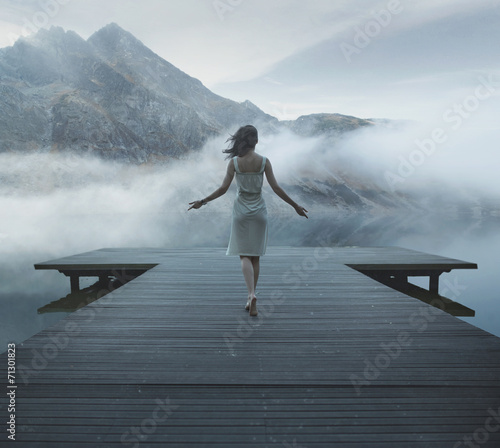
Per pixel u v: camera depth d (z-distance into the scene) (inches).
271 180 138.7
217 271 253.3
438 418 76.0
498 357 106.4
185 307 161.8
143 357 107.0
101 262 297.0
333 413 77.9
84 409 79.4
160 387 89.3
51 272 402.3
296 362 103.5
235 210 142.3
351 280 221.6
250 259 149.7
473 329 131.0
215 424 74.0
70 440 68.7
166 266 275.6
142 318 145.3
